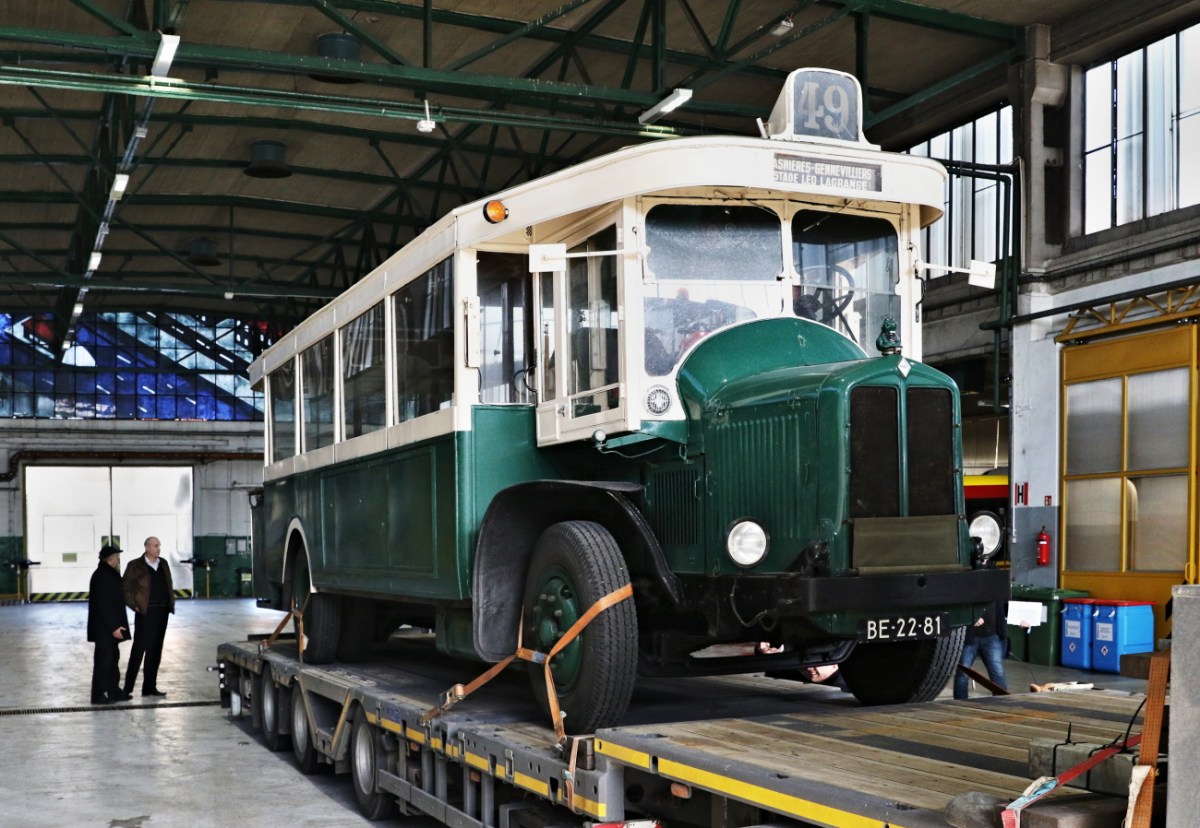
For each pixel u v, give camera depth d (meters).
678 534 5.35
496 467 6.04
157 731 9.83
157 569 11.99
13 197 21.00
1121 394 14.02
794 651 5.43
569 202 5.57
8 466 30.25
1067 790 2.94
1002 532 4.99
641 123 14.38
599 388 5.47
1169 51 13.96
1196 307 12.99
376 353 7.46
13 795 7.33
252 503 11.14
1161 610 13.21
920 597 4.67
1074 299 14.86
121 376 31.33
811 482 4.73
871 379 4.74
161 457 31.27
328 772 8.07
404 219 22.27
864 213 5.72
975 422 19.00
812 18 14.67
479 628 5.54
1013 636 14.36
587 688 4.92
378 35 14.94
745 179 5.25
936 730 4.38
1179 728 2.36
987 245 16.44
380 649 9.91
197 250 22.84
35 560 30.53
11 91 16.39
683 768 3.88
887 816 2.99
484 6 14.22
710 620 4.93
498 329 6.17
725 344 5.34
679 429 5.30
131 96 15.92
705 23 14.91
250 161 19.52
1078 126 15.22
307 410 9.11
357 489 7.69
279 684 8.67
